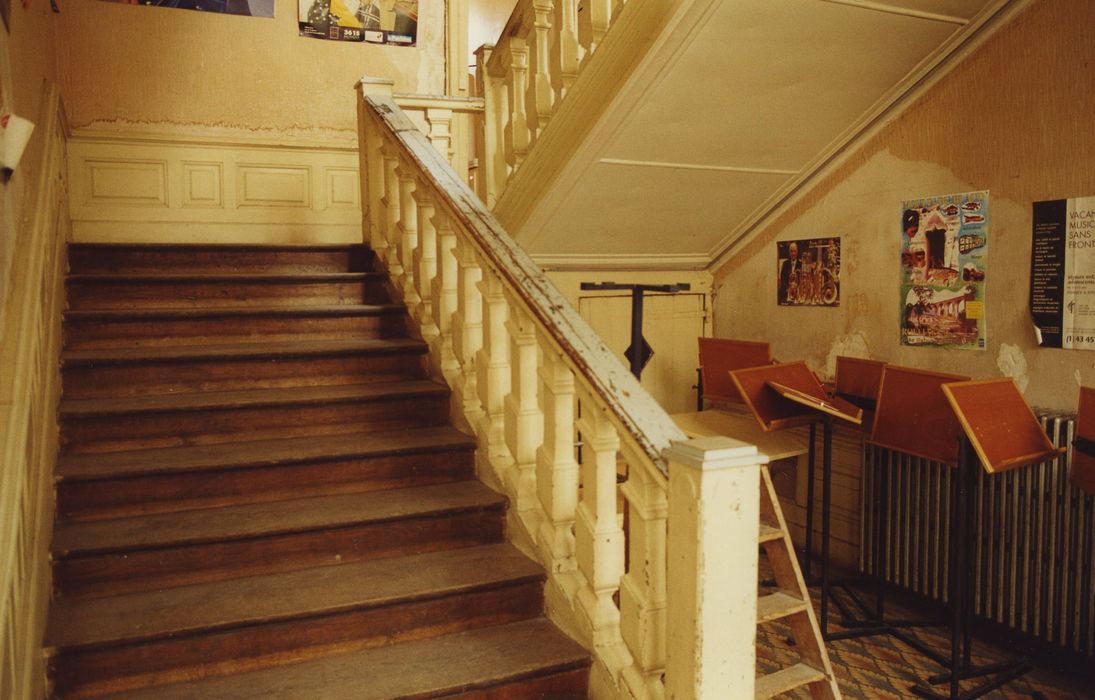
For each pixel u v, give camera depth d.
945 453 3.31
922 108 3.92
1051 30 3.37
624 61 3.49
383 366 3.71
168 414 3.08
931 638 3.75
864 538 4.31
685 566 1.98
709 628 1.95
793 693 3.27
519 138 4.34
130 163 5.12
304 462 3.00
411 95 4.67
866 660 3.55
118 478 2.76
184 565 2.61
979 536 3.71
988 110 3.63
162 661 2.31
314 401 3.29
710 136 3.90
